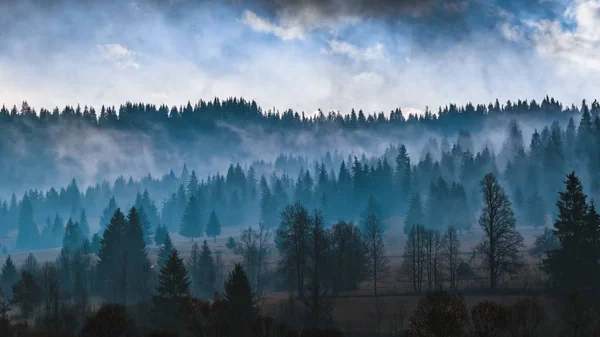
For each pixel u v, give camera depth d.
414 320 48.75
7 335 70.88
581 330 57.03
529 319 56.09
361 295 85.25
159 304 70.56
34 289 94.44
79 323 80.75
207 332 58.28
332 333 58.19
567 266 72.88
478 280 92.00
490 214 86.25
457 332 46.53
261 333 57.28
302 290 86.00
